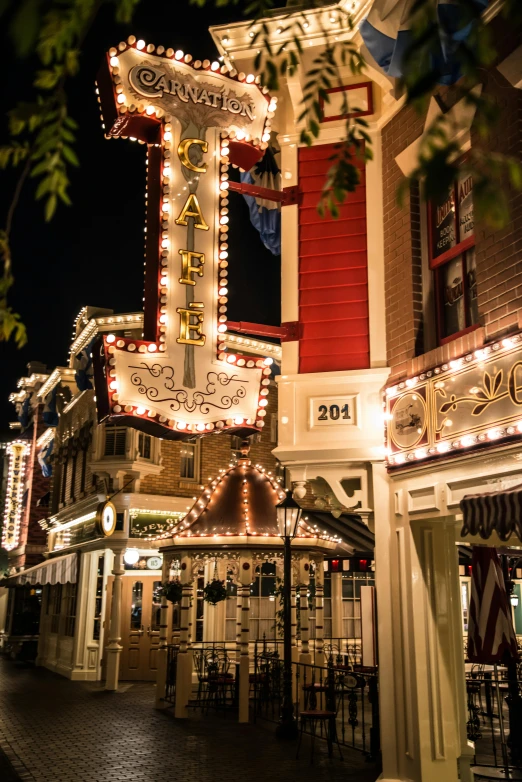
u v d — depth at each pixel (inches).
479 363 276.8
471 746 332.2
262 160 461.4
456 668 340.2
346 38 346.6
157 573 794.2
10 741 445.1
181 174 354.9
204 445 834.2
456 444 283.7
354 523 820.0
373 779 353.4
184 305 340.8
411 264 332.8
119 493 753.0
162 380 327.3
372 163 363.3
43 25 97.5
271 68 129.8
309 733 456.4
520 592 808.9
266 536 553.6
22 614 1119.0
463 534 240.5
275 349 866.8
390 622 320.2
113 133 358.0
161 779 351.6
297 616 698.2
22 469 1337.4
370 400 340.5
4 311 118.0
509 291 267.7
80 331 965.2
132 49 353.7
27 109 108.4
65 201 107.5
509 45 273.9
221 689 603.5
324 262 364.2
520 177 90.3
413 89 87.0
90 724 506.0
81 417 906.7
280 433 348.2
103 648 784.9
